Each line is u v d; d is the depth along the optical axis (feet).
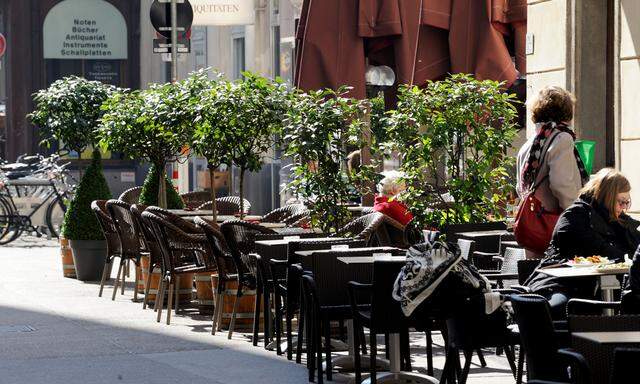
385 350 44.21
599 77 53.98
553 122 39.29
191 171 123.75
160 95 60.23
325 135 52.60
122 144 65.00
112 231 63.36
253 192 106.22
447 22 53.83
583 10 53.67
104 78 140.87
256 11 109.81
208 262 53.47
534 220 39.22
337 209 53.62
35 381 39.75
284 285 45.21
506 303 32.17
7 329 51.83
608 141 53.98
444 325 35.65
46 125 78.07
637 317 24.31
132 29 140.97
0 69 143.95
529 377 26.81
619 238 35.73
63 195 104.88
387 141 53.52
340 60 55.47
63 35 140.15
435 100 51.88
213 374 40.78
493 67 53.57
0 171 104.94
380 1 55.11
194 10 89.51
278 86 55.88
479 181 51.62
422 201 52.39
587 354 23.25
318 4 55.83
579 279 34.91
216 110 54.90
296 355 43.86
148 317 55.62
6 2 140.87
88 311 57.82
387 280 35.37
